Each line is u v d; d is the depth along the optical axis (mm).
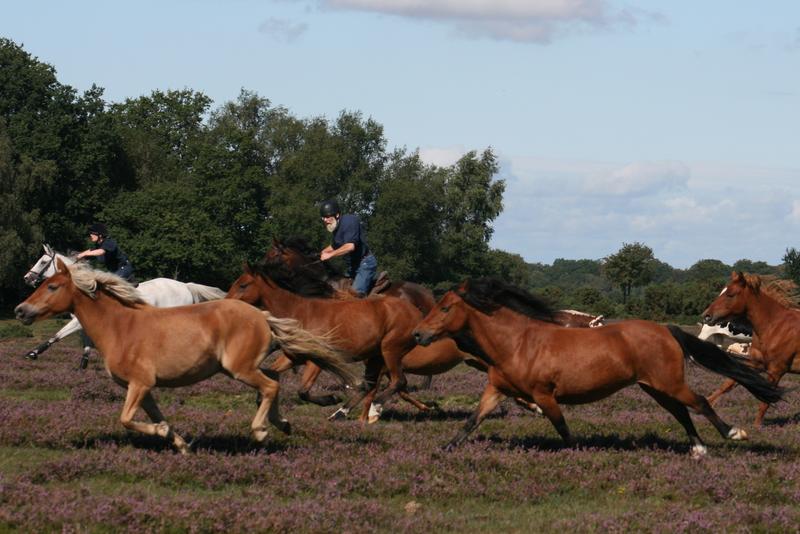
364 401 15430
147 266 78625
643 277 109500
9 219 64938
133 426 11195
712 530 8680
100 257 21594
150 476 10312
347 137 92125
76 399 16672
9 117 74625
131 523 8312
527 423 14930
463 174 98938
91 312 11305
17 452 11617
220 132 95375
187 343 11188
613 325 12148
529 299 12281
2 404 14727
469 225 96625
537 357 12016
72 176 76875
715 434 14109
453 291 12266
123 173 87750
